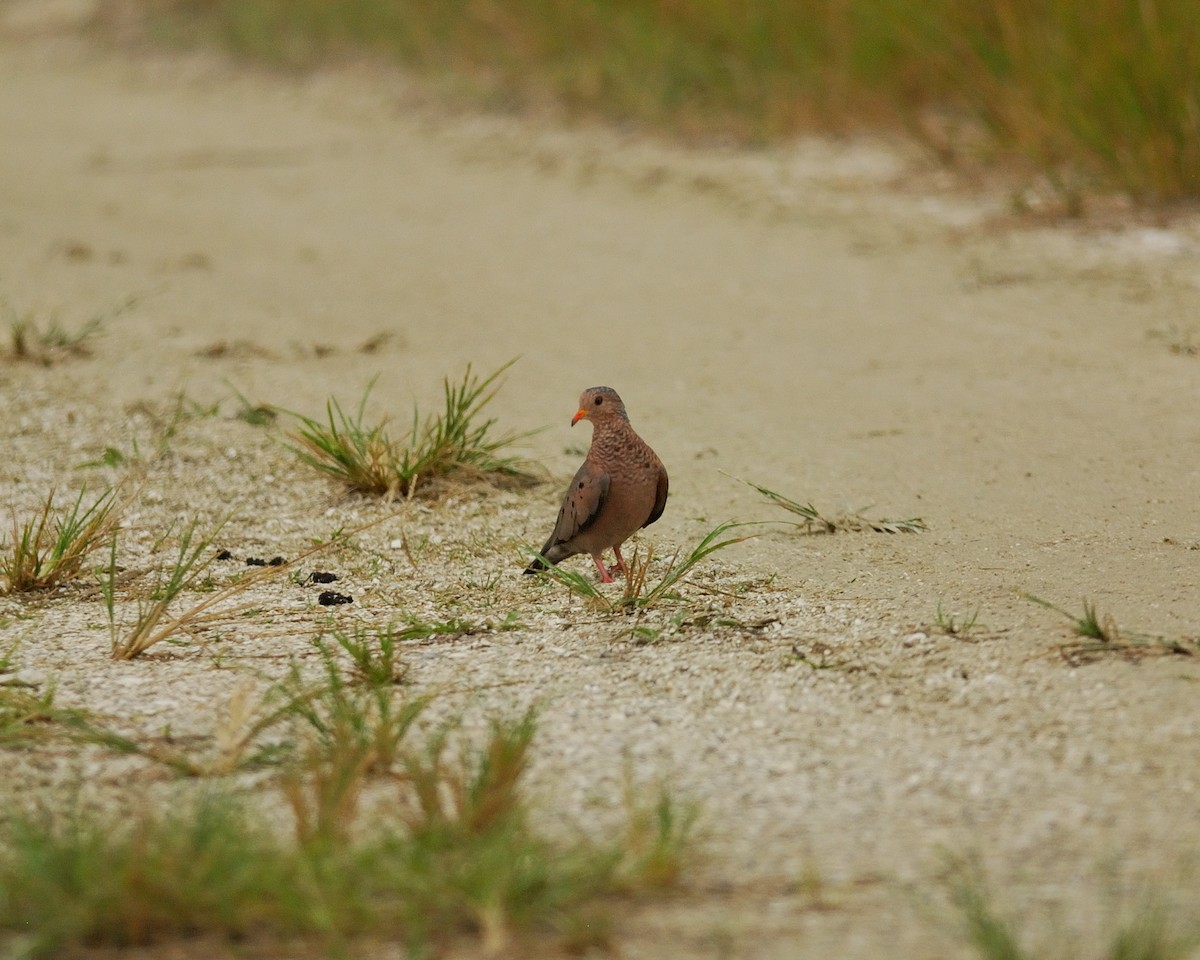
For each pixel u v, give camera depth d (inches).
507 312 1107.9
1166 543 661.9
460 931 413.4
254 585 688.4
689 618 621.9
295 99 1888.5
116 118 1877.5
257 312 1118.4
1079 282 1089.4
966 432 833.5
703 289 1141.7
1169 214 1193.4
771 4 1565.0
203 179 1560.0
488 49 1823.3
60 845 438.9
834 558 678.5
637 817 452.1
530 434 807.1
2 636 629.6
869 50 1471.5
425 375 971.3
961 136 1401.3
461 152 1603.1
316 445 805.9
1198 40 1191.6
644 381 952.3
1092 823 453.1
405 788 489.4
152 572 705.0
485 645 610.5
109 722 542.0
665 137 1560.0
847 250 1213.1
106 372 979.3
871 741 514.0
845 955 394.0
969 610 604.4
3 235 1353.3
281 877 422.0
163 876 416.8
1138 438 805.2
